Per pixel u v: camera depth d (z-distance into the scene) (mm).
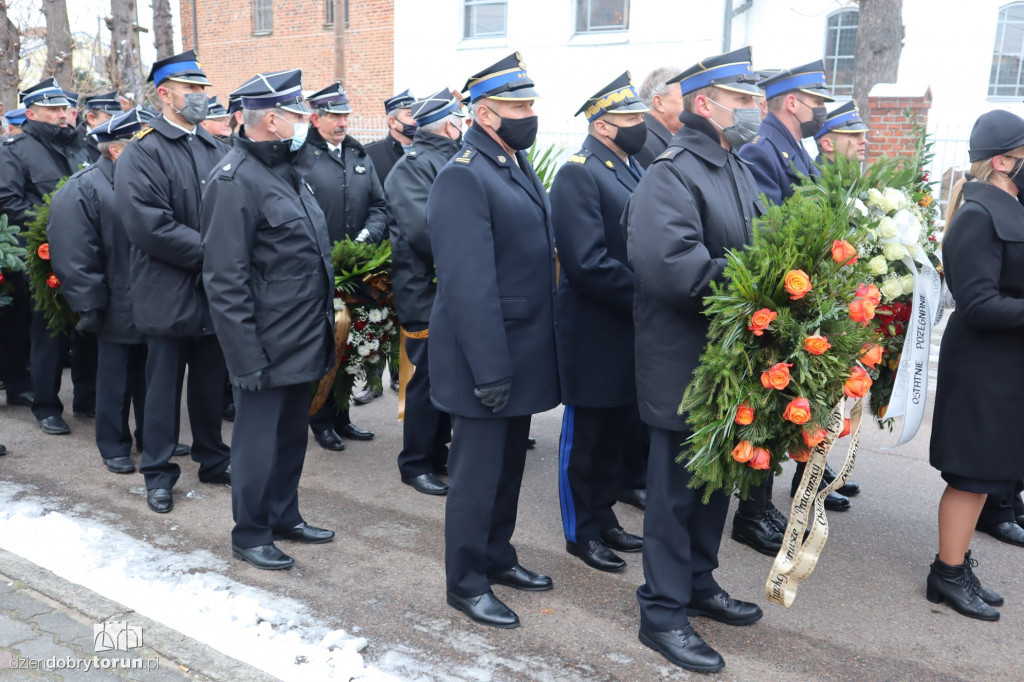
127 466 4824
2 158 5918
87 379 5809
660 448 3008
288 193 3621
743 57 2951
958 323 3365
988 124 3227
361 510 4395
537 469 5062
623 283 3533
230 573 3643
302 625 3234
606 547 3838
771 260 2717
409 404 4652
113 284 4723
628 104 3566
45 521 4055
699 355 2889
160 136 4328
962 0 12383
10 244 5156
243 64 19500
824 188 3166
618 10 14609
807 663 3055
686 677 2932
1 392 6383
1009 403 3248
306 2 18172
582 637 3186
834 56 13555
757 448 2783
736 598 3547
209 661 2922
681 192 2838
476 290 3029
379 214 5656
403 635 3176
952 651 3164
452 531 3275
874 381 3385
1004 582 3713
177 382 4406
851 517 4387
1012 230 3160
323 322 3711
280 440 3875
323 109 5289
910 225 3018
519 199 3195
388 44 17188
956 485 3367
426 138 4746
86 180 4766
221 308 3445
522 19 15359
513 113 3170
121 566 3621
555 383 3320
